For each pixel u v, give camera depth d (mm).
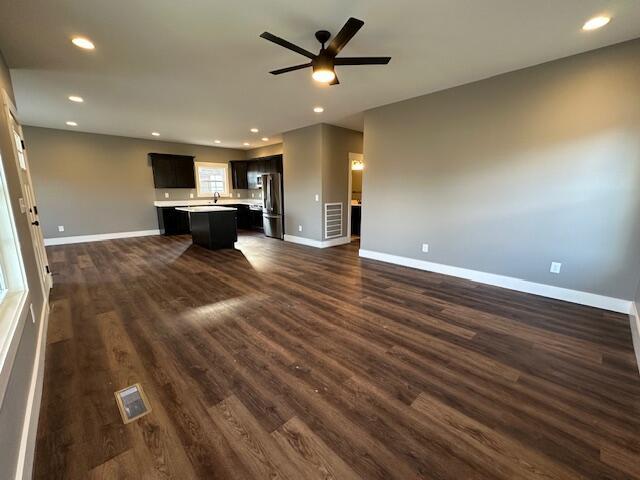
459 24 2287
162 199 7641
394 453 1390
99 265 4605
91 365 2043
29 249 2398
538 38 2512
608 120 2748
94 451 1378
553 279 3234
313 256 5285
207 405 1681
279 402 1710
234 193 9039
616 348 2275
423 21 2246
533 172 3230
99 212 6715
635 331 2432
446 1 1999
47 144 5965
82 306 3041
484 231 3697
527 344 2334
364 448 1415
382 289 3568
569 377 1939
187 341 2369
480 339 2410
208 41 2523
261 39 2484
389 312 2920
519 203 3373
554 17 2189
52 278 3936
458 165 3812
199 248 5922
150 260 4934
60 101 4133
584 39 2537
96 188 6617
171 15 2143
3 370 1106
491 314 2867
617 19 2221
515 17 2189
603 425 1553
